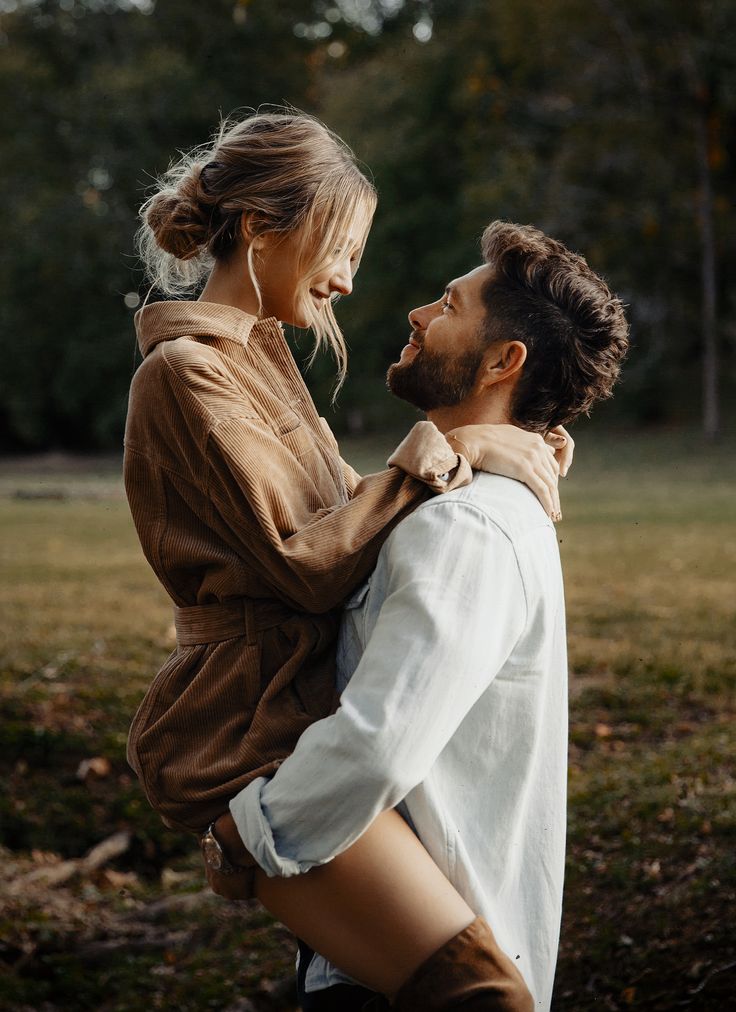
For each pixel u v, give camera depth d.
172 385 1.48
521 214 25.31
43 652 6.78
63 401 33.16
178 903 3.98
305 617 1.50
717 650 6.41
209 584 1.51
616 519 13.11
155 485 1.52
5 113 31.31
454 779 1.44
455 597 1.36
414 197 29.39
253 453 1.45
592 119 25.17
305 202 1.55
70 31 32.91
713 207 25.48
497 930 1.42
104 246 30.41
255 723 1.45
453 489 1.48
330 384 29.58
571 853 3.69
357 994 1.44
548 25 24.62
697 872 3.35
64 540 12.68
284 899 1.38
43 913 3.97
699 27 24.34
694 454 23.38
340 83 30.52
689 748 4.68
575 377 1.61
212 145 1.71
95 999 3.49
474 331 1.61
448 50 28.64
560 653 1.53
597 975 3.00
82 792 5.03
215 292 1.62
